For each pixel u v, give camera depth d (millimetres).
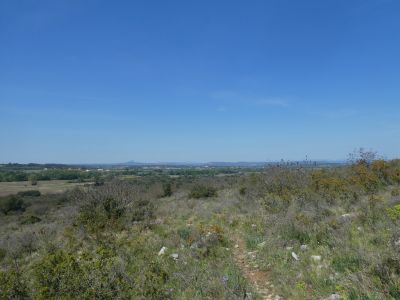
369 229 7332
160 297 5738
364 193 11492
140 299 5504
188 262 7594
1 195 46188
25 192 48625
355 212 9102
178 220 13523
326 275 5750
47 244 11320
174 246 9086
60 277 5551
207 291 5887
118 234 11047
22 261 10289
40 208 35750
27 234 14016
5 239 15594
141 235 10523
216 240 9055
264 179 15766
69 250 9719
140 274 6543
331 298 4953
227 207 15234
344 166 16344
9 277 5980
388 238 6246
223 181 29906
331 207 10273
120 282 5684
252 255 7840
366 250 6105
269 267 6926
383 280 4949
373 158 15688
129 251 8602
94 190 14023
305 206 10820
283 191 13352
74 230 12453
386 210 7914
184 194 26422
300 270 6262
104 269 5977
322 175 14562
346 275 5574
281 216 9883
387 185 12688
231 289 5797
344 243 6781
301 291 5453
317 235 7754
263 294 5809
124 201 13820
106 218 12461
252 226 10281
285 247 7754
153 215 14297
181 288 6223
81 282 5398
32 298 5527
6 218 32250
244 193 17688
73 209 16906
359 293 4816
